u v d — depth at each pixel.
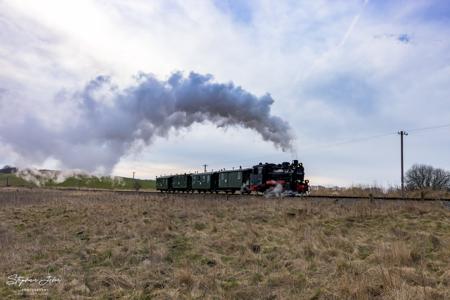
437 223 14.07
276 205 20.50
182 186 54.41
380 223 14.96
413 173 57.69
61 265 11.70
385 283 8.37
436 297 7.63
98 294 9.14
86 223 19.45
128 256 12.15
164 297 8.68
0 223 20.73
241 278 9.82
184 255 12.08
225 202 23.94
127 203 27.59
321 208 18.53
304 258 10.96
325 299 8.05
